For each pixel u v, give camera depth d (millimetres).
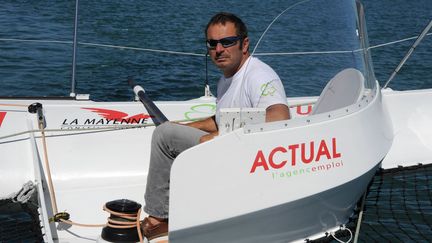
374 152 4113
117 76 9852
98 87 9281
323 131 3768
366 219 4820
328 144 3799
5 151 4887
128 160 5074
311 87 4402
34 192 4586
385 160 5395
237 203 3539
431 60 12055
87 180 4934
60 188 4805
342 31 4434
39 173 4383
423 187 5348
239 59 3676
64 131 4934
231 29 3596
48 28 13641
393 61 11758
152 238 3709
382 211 4953
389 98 5594
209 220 3488
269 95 3580
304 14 4305
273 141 3580
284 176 3645
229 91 3758
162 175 3605
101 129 4918
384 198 5160
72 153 4984
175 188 3393
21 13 15273
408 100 5645
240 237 3721
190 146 3521
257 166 3557
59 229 4219
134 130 5105
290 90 4359
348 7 4539
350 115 3943
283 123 3588
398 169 5352
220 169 3463
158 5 13578
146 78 9727
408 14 15828
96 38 12594
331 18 4387
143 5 15758
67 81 9555
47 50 11430
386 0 15344
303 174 3711
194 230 3492
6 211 4773
